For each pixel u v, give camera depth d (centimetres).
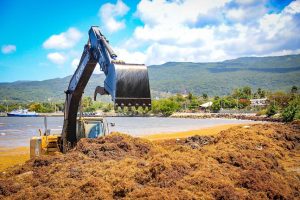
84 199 840
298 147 2033
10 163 2142
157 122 9362
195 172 966
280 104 13775
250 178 969
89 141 1397
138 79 826
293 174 1248
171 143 2175
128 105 809
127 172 980
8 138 4281
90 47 1087
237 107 17012
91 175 996
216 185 894
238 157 1186
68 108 1398
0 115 17600
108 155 1272
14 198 882
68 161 1193
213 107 16900
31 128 6938
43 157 1222
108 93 891
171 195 811
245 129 2095
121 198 848
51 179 1003
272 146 1770
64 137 1427
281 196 926
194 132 4750
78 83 1270
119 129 5888
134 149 1365
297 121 2873
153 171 945
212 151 1318
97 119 1535
